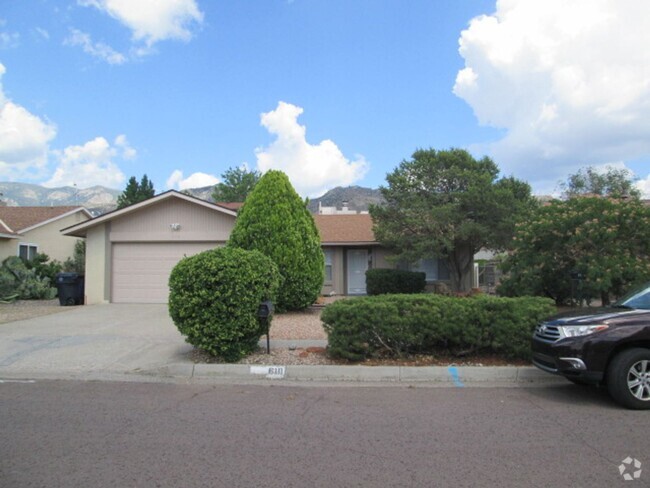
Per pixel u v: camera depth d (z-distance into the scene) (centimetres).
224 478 409
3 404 645
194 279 855
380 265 2239
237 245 1398
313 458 452
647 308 686
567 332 649
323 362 851
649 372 620
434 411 609
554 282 1366
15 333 1147
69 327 1231
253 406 634
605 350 623
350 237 2236
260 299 886
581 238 1212
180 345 1005
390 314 844
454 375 791
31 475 415
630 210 1223
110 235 1839
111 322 1311
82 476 413
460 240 1875
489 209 1762
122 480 405
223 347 855
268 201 1416
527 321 826
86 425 553
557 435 515
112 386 750
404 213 1864
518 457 453
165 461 446
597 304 1691
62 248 2852
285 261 1389
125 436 515
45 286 2106
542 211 1343
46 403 650
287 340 1038
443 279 2216
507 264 1434
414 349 866
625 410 612
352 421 568
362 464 438
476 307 845
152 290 1830
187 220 1823
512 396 685
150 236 1825
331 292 2238
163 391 718
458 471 422
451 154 1869
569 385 752
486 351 864
